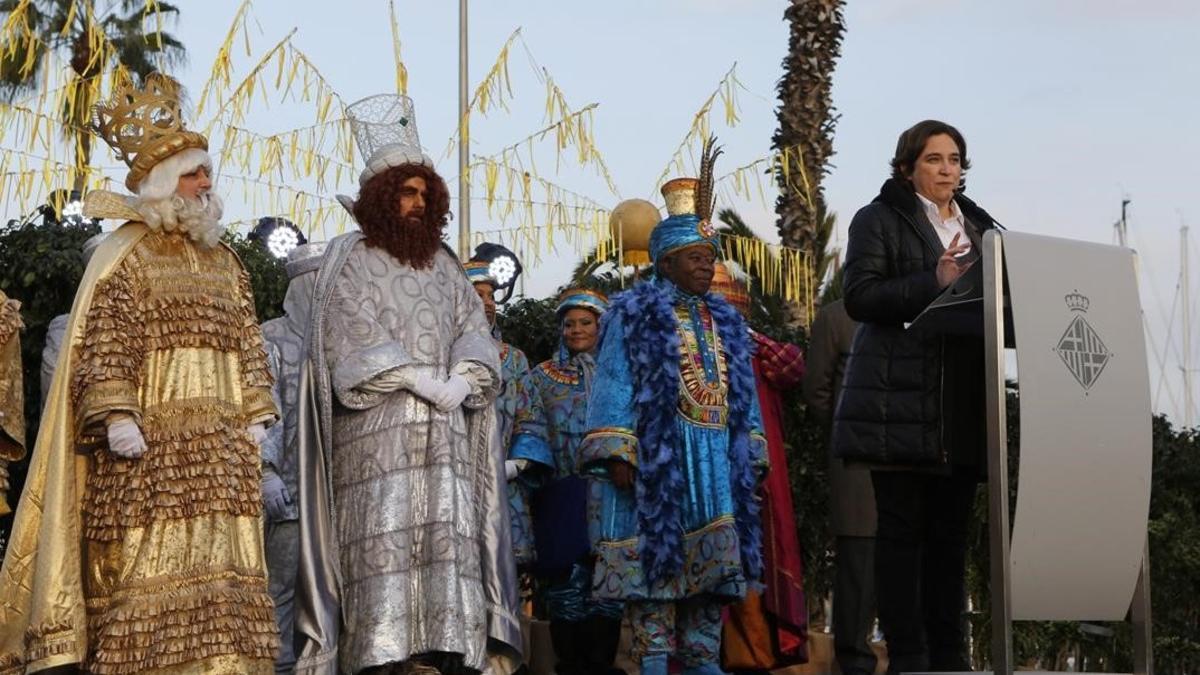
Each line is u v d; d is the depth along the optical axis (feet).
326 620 23.04
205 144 22.76
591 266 37.88
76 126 31.83
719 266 31.58
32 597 21.09
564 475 29.53
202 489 21.49
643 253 36.96
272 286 32.76
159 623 20.98
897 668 22.99
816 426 32.76
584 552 28.94
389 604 23.00
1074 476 20.45
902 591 23.03
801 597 28.14
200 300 22.11
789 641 28.02
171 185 22.27
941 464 22.45
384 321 23.86
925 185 23.54
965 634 23.84
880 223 23.18
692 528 25.00
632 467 24.99
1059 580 20.54
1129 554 21.03
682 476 25.03
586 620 29.43
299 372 24.26
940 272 22.00
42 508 21.31
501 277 33.76
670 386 25.04
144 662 20.86
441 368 24.02
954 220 23.82
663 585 24.63
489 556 24.32
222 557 21.52
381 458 23.36
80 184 32.60
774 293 46.70
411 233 24.29
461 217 40.14
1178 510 36.22
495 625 24.11
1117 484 20.81
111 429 21.08
